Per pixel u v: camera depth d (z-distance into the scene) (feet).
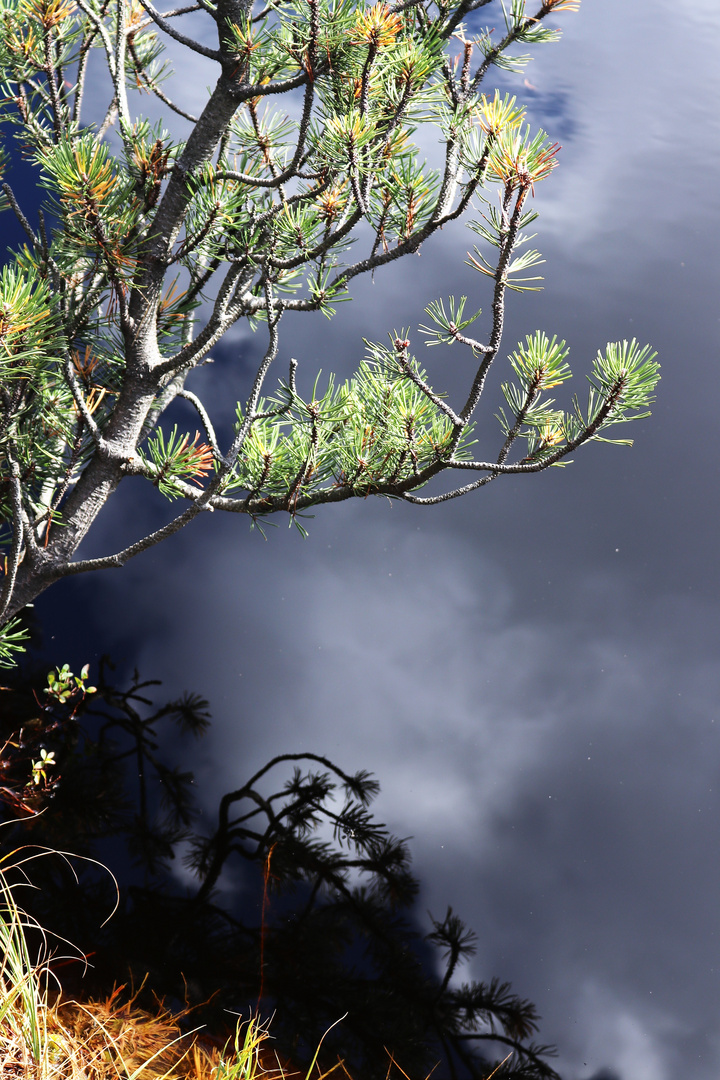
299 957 5.04
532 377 4.47
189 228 4.97
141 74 5.90
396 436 5.00
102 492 5.72
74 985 4.40
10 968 4.10
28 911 4.89
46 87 5.66
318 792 6.32
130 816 5.76
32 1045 3.19
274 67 4.67
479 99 4.40
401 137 4.45
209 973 4.78
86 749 6.21
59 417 5.81
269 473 5.36
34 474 5.65
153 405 6.14
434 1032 4.77
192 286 5.53
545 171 3.67
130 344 5.28
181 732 6.60
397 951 5.25
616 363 4.25
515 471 4.79
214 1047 4.25
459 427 4.66
